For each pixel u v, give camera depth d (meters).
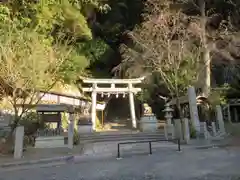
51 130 12.60
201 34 19.94
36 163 8.58
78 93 19.50
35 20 14.28
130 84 19.55
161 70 17.78
